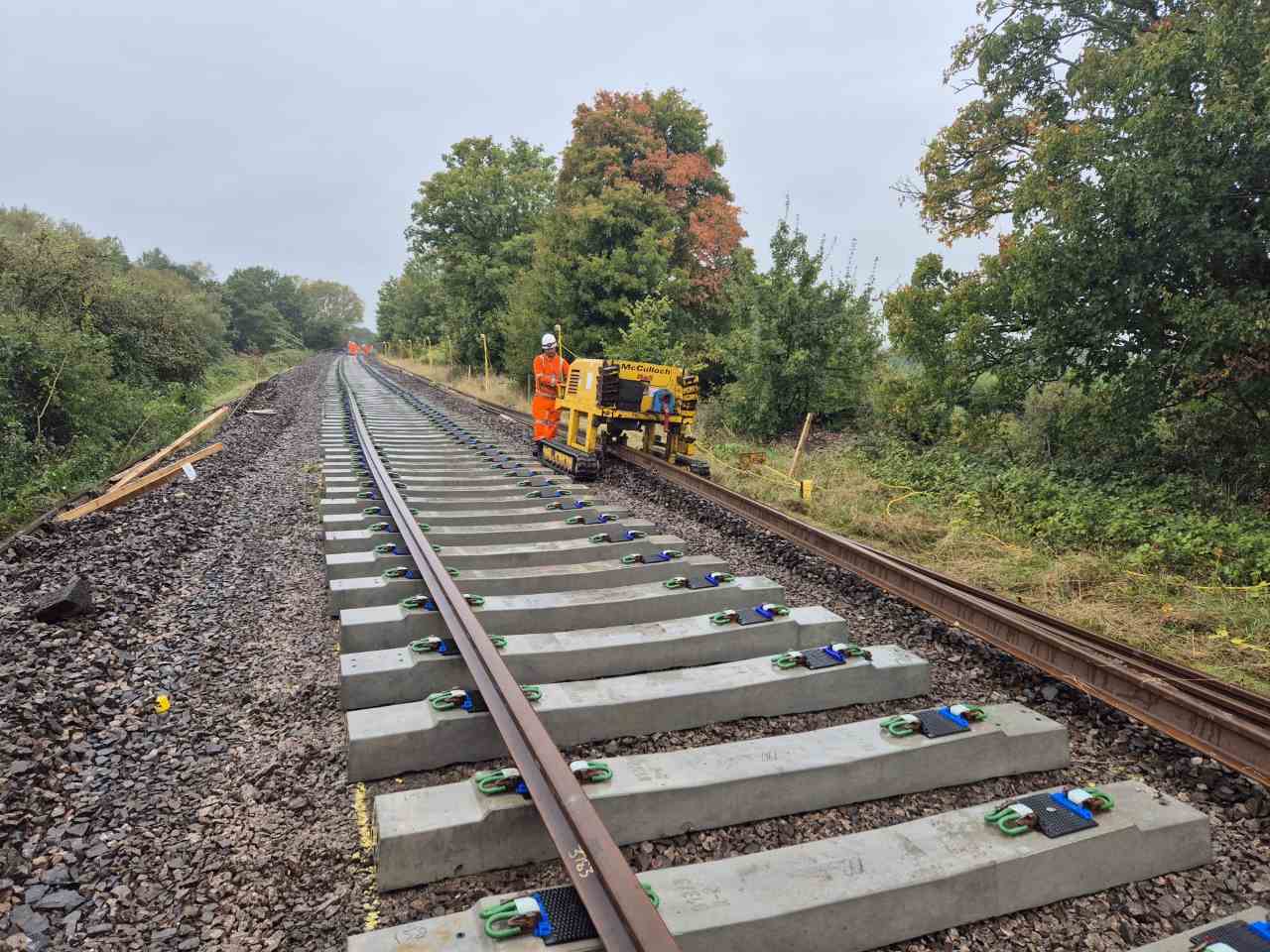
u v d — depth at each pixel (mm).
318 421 18094
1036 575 6844
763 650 4590
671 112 27297
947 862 2623
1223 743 3457
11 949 2398
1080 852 2729
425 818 2729
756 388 15336
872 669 4102
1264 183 7969
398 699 3887
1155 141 8227
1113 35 11414
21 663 4188
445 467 10750
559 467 11344
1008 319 10953
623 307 22656
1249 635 5500
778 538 7422
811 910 2414
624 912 2084
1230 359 8719
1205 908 2703
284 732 3734
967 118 13422
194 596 5684
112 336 17688
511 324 26750
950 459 11523
